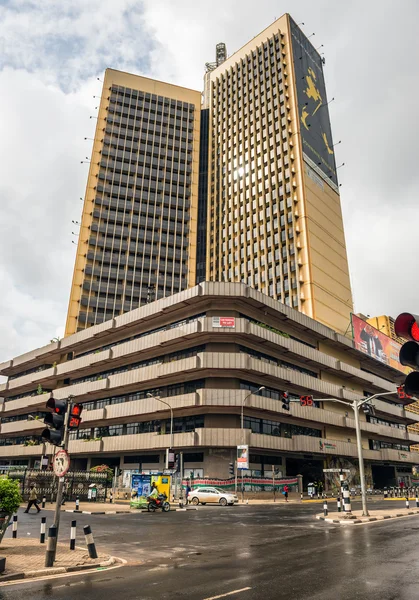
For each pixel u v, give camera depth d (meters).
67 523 20.50
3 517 12.11
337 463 58.56
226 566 10.16
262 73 96.06
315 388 54.34
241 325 46.09
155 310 52.91
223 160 97.31
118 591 8.00
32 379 69.06
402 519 22.59
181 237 84.31
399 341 81.38
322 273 75.62
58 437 11.20
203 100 115.88
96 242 78.56
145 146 89.38
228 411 44.91
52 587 8.41
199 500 35.56
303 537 15.07
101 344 61.69
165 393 49.78
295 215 78.12
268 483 44.00
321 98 97.81
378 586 8.00
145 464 50.03
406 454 72.19
